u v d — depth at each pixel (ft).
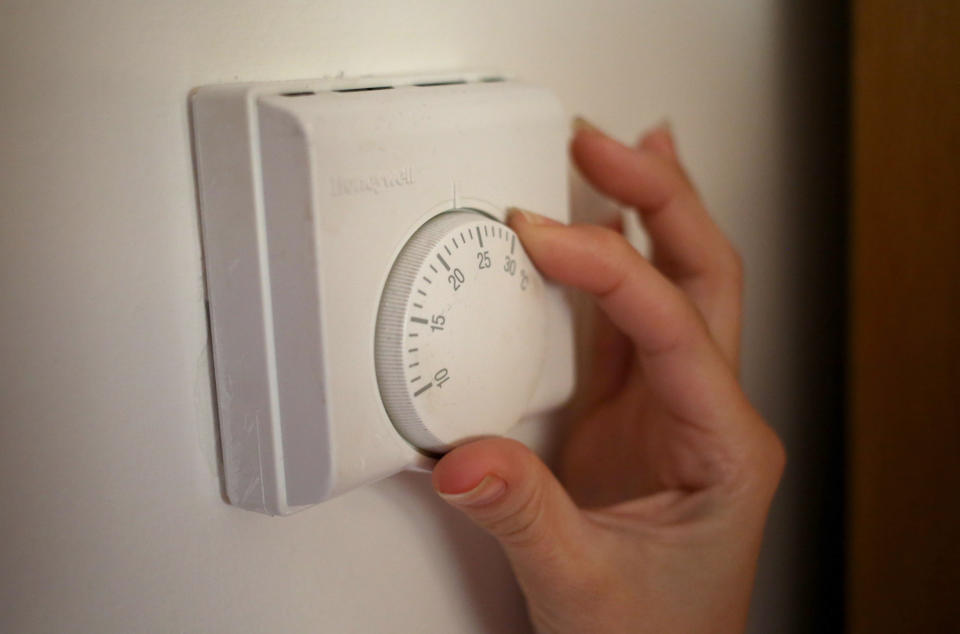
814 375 2.07
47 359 0.73
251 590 0.91
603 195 1.44
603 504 1.38
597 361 1.41
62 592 0.76
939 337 1.75
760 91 1.80
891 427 1.84
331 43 0.94
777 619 2.00
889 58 1.76
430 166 0.88
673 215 1.37
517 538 0.95
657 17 1.49
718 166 1.70
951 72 1.68
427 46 1.06
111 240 0.77
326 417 0.79
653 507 1.19
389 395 0.85
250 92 0.77
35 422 0.73
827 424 2.13
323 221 0.77
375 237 0.82
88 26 0.74
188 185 0.81
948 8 1.68
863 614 1.92
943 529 1.78
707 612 1.13
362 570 1.04
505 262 0.95
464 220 0.90
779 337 1.94
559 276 1.02
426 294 0.85
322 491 0.81
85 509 0.77
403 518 1.09
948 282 1.73
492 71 1.07
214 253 0.82
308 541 0.97
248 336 0.81
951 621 1.77
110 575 0.79
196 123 0.80
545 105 1.03
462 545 1.18
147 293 0.79
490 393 0.94
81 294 0.75
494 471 0.87
